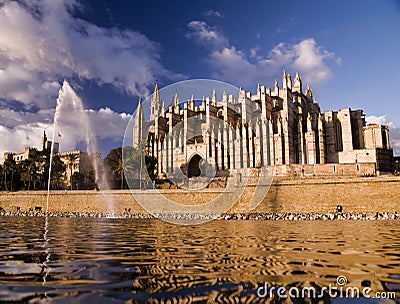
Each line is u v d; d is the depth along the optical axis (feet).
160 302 18.56
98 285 22.26
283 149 294.05
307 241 51.21
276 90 329.31
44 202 209.26
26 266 29.22
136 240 52.60
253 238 56.13
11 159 309.63
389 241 50.93
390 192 141.79
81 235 62.03
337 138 322.55
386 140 315.37
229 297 19.60
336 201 151.94
